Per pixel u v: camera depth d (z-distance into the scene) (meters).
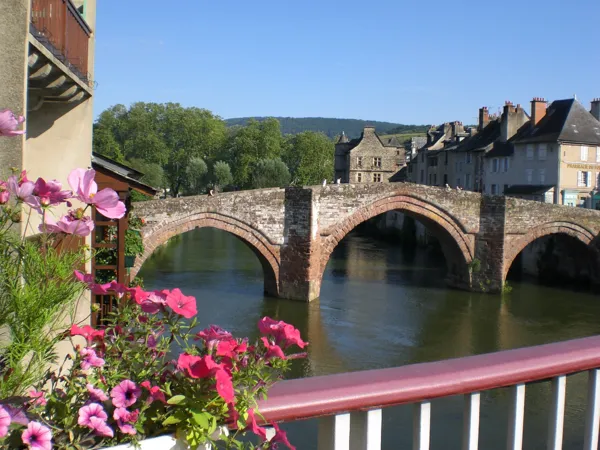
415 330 27.19
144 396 2.47
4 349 2.41
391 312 30.12
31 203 2.74
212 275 37.94
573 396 13.71
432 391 2.65
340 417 2.55
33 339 2.36
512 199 35.00
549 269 42.09
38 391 2.47
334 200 31.98
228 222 30.22
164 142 97.75
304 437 11.83
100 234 14.38
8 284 2.42
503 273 35.22
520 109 54.09
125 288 2.89
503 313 30.77
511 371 2.82
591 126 48.94
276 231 31.12
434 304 32.16
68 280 2.59
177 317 2.87
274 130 91.69
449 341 25.77
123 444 2.33
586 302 33.72
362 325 27.61
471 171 59.50
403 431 13.52
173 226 29.08
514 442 2.92
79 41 8.42
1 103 5.10
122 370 2.73
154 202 28.66
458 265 36.31
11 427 2.12
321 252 32.03
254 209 30.59
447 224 34.72
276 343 2.70
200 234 65.62
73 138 9.09
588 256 38.88
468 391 2.73
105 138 91.56
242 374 2.51
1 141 4.98
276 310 29.23
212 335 2.66
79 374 2.58
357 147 80.94
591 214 37.28
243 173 88.38
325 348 24.11
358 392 2.54
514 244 35.50
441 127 78.94
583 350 3.03
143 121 95.50
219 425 2.47
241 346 2.59
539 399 14.16
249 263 43.22
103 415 2.34
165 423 2.36
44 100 8.70
